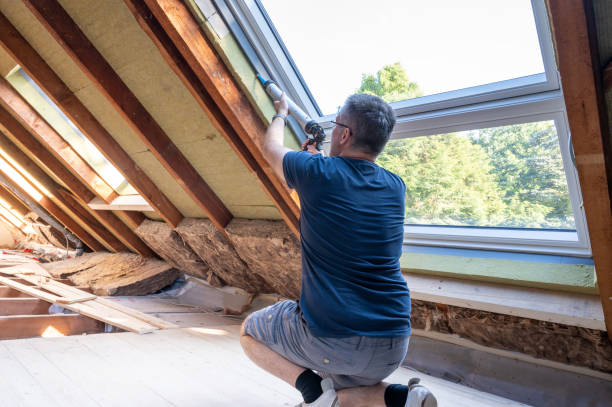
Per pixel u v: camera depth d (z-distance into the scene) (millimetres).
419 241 2371
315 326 954
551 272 1900
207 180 2863
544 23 1371
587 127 1156
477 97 1736
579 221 1775
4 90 3131
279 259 2865
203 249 3580
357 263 943
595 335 1828
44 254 6434
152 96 2324
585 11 971
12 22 2367
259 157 2092
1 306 3201
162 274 4367
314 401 1040
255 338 1194
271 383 1857
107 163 3811
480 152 1883
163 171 3045
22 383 1591
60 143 3514
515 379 2076
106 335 2449
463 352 2316
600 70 1110
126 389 1668
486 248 2129
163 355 2172
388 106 1052
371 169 1034
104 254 5418
